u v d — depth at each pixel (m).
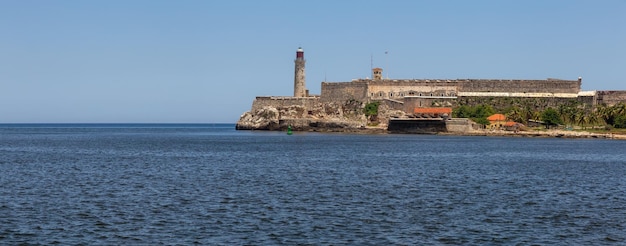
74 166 100.50
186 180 79.00
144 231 47.94
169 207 57.69
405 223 51.31
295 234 47.28
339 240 45.66
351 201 61.81
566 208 58.50
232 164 104.12
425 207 58.66
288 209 57.03
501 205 60.03
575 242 45.38
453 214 55.19
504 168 98.88
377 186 73.50
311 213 55.19
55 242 44.72
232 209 56.81
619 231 48.75
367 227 49.75
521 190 71.00
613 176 87.75
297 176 84.19
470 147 159.12
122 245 44.03
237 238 46.00
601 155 133.38
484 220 52.66
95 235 46.72
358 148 153.25
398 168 97.25
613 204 61.06
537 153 138.12
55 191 68.44
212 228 49.00
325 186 73.19
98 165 102.56
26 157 123.31
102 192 67.56
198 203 60.00
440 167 99.69
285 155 127.44
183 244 44.34
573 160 118.75
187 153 135.62
